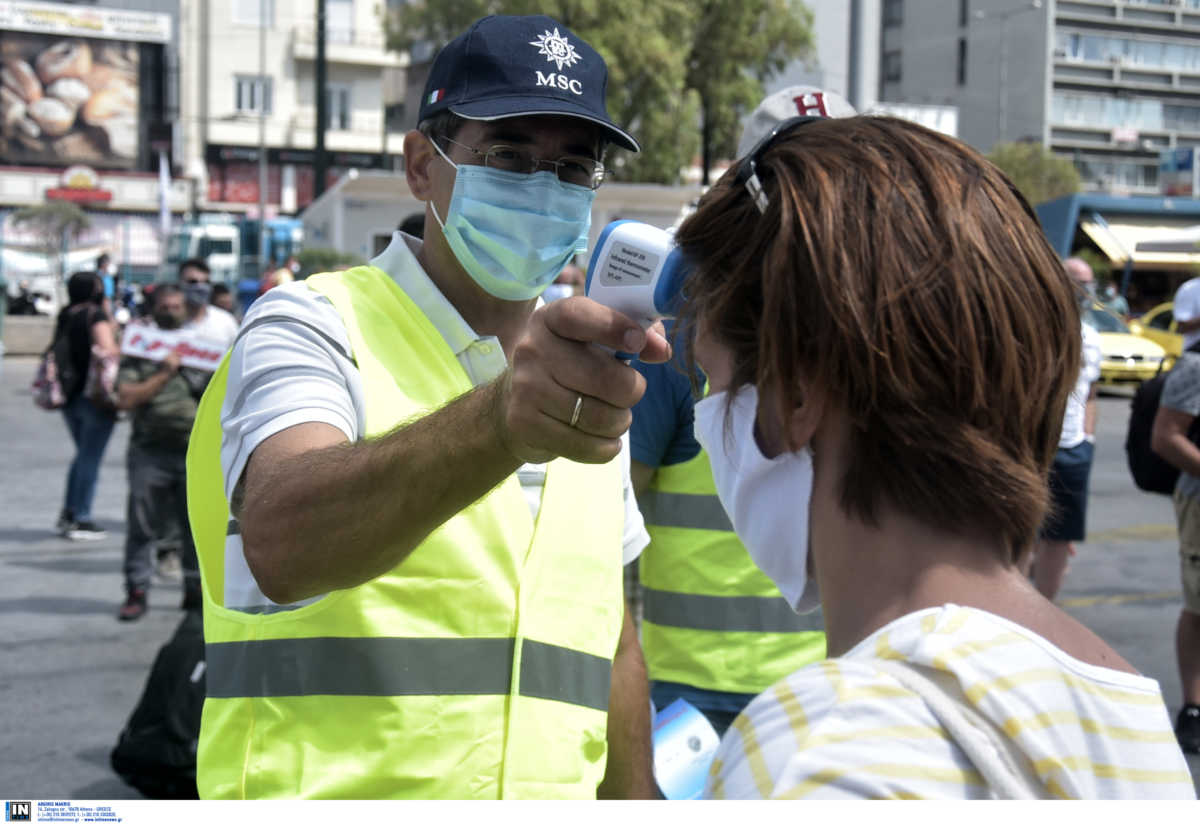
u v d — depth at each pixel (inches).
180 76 1867.6
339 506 50.7
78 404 307.1
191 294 236.7
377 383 63.0
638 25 1008.2
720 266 39.3
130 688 194.5
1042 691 33.0
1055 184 1374.3
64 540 307.1
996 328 35.2
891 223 35.3
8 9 1784.0
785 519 38.6
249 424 58.5
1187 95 1982.0
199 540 65.4
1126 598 269.6
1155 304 900.6
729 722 106.6
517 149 70.6
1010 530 35.9
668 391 103.9
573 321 43.0
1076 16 1945.1
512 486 66.0
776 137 39.0
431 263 73.1
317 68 1068.5
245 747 61.1
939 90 2122.3
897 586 35.9
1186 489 174.7
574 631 66.2
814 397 36.4
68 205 1498.5
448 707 61.3
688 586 107.3
